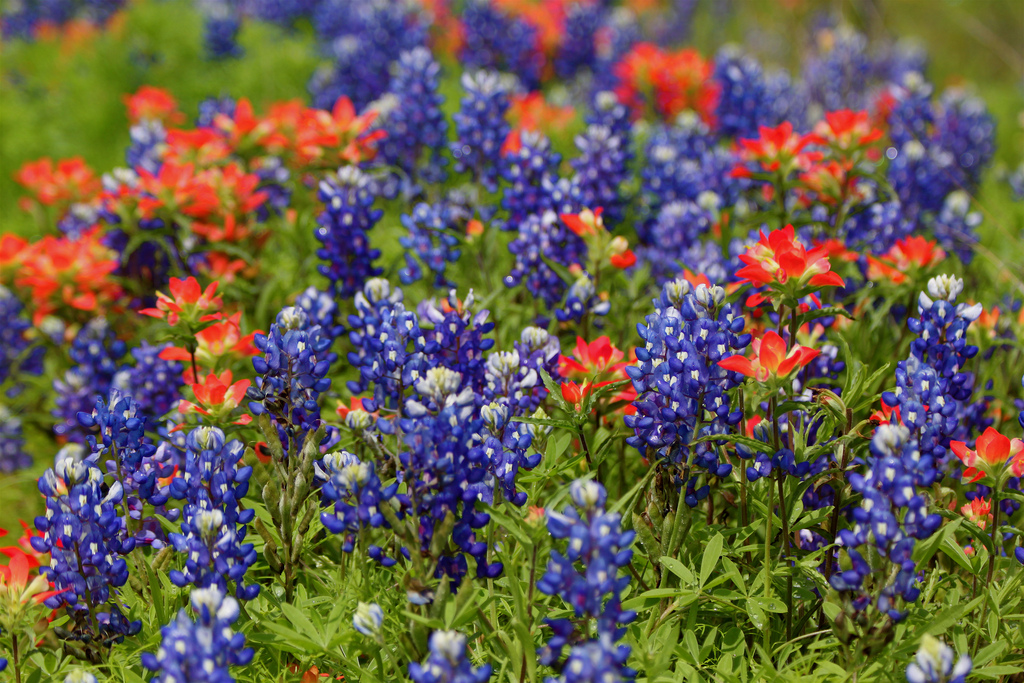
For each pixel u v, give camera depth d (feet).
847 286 13.05
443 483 7.38
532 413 9.84
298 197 18.31
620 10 40.65
